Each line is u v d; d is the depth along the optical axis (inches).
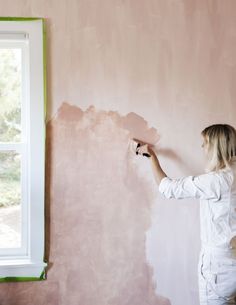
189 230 102.5
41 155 96.9
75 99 98.7
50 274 98.5
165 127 101.4
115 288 100.2
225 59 103.5
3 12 96.4
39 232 96.9
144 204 101.1
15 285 97.7
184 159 101.9
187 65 102.1
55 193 98.3
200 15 102.7
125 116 100.2
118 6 100.0
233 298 82.4
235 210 82.1
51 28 97.9
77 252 99.2
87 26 99.0
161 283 101.7
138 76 100.5
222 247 81.4
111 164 100.0
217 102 103.1
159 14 101.3
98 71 99.3
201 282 84.4
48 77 97.9
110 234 100.1
